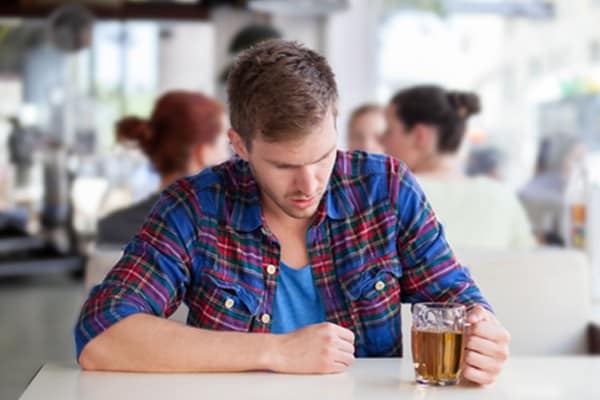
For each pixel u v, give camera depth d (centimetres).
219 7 731
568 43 589
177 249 160
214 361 144
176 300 163
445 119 288
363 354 166
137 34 945
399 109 293
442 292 167
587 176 299
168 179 284
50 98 941
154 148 284
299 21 705
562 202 326
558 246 315
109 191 888
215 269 162
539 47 607
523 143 598
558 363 156
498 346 140
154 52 949
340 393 132
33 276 863
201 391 132
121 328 146
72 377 141
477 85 645
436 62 674
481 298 166
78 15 795
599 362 157
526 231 295
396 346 167
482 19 644
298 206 146
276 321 164
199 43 946
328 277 165
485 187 288
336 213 165
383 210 167
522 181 594
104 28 938
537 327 240
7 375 462
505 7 629
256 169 147
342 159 170
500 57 632
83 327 148
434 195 282
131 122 284
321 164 143
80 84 945
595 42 572
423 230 167
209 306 163
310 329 147
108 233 268
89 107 941
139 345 144
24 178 928
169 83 951
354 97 696
